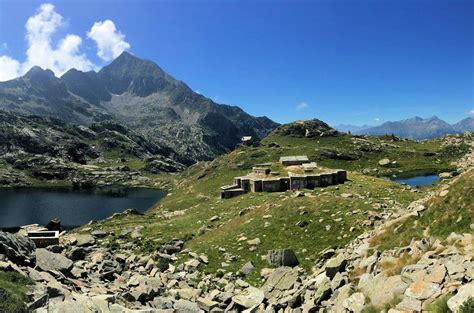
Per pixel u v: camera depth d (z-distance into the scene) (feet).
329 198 221.87
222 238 200.75
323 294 99.86
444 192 118.32
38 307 80.43
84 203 650.02
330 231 176.96
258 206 260.62
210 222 269.23
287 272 135.13
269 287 128.57
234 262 169.27
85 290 110.11
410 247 101.65
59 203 646.33
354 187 290.15
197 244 206.18
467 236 93.45
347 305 85.10
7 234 126.82
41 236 198.59
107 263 177.06
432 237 102.42
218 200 354.95
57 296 89.15
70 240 234.58
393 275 89.97
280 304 109.70
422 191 270.87
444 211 111.04
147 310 95.66
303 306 100.07
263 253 172.04
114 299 99.91
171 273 165.89
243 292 133.08
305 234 180.96
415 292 73.77
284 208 214.28
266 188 331.98
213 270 164.55
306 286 112.06
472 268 74.43
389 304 76.28
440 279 74.08
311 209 206.08
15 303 76.69
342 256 123.95
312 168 360.69
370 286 88.33
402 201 229.25
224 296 128.88
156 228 277.44
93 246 231.50
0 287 81.00
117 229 293.23
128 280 155.12
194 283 151.53
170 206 477.77
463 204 107.65
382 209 196.03
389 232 121.80
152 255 197.88
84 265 166.20
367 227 170.40
